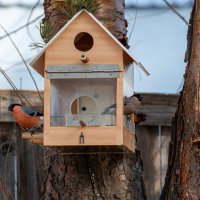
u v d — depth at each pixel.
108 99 10.14
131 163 10.80
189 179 10.12
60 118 10.10
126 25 11.47
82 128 9.83
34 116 10.71
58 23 11.03
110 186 10.53
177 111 10.59
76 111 10.25
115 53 10.05
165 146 14.08
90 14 10.09
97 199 10.52
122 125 9.83
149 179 13.98
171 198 10.34
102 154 10.60
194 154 10.14
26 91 13.57
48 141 9.84
